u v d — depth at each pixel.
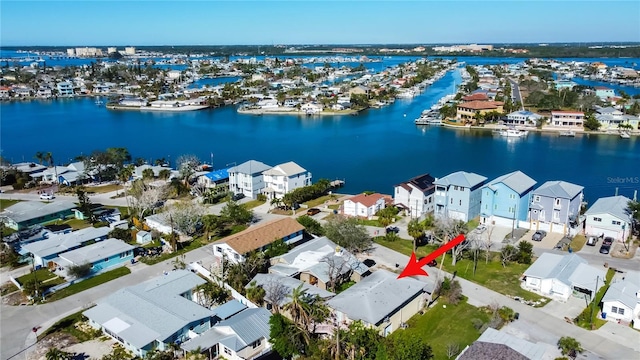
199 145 182.00
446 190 92.44
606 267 70.69
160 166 137.75
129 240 84.50
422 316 58.09
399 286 59.06
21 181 120.62
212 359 51.47
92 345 53.88
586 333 54.12
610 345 51.72
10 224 90.94
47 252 76.12
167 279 64.31
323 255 70.44
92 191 117.50
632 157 151.75
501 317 56.69
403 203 98.31
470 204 90.62
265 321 54.06
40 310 62.12
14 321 59.56
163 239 83.56
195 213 88.88
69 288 67.88
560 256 69.88
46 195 111.00
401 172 139.38
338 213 99.00
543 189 87.00
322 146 176.88
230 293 64.12
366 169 143.12
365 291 57.62
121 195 113.75
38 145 183.50
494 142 178.38
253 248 73.81
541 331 54.50
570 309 59.47
